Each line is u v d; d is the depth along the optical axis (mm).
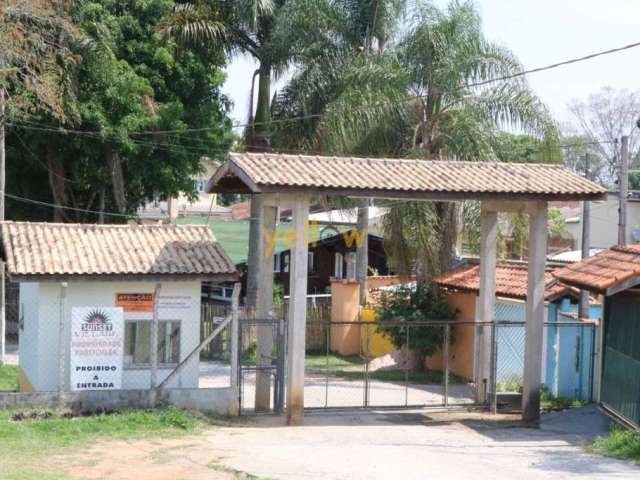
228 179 18938
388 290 26047
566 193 17562
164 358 18141
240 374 17438
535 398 17969
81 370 16734
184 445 14141
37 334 17828
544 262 18141
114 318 16906
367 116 23688
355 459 13367
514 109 23453
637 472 12773
